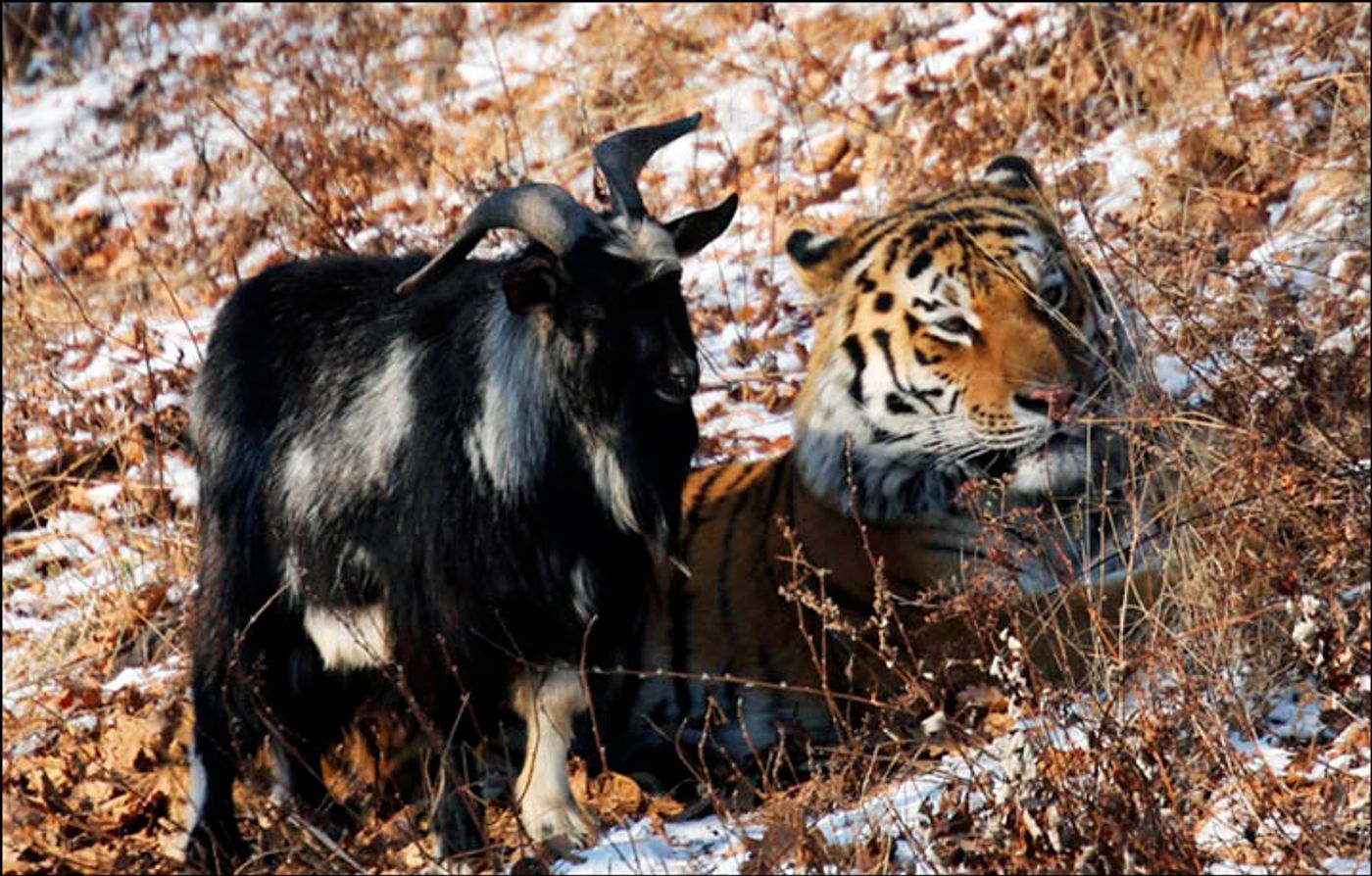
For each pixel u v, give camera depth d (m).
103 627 16.17
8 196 27.78
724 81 24.92
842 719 12.51
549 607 11.52
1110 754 10.15
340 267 12.73
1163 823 9.74
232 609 12.59
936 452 13.20
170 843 13.17
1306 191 18.11
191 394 13.08
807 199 21.42
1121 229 15.78
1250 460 11.97
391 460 11.76
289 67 29.38
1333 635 10.97
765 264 20.27
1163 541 12.56
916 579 13.27
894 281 13.48
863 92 23.56
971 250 13.26
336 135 24.69
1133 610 12.49
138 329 18.47
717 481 14.45
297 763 12.75
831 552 13.48
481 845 11.64
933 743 11.61
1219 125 19.59
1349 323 15.11
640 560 11.79
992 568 12.48
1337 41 19.94
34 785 14.16
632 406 11.06
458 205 21.52
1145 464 12.72
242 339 12.73
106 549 17.34
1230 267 15.93
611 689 13.52
